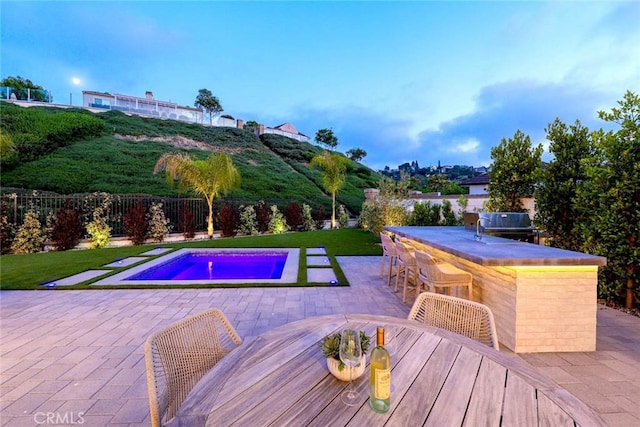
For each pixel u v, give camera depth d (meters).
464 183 17.47
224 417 1.06
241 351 1.53
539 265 2.88
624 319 3.92
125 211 11.14
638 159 4.12
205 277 7.16
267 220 14.20
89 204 10.27
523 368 1.37
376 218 10.86
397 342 1.61
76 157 18.38
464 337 1.69
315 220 16.66
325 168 16.34
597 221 4.49
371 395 1.11
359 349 1.26
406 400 1.14
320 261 7.56
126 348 3.14
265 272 7.71
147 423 2.07
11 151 12.12
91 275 6.15
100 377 2.61
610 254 4.35
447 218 9.40
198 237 12.41
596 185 4.50
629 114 4.24
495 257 2.91
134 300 4.67
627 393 2.39
